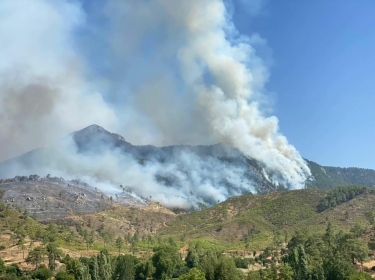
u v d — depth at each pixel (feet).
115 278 533.55
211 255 618.03
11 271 555.69
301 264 444.55
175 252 620.90
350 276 395.75
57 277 483.51
